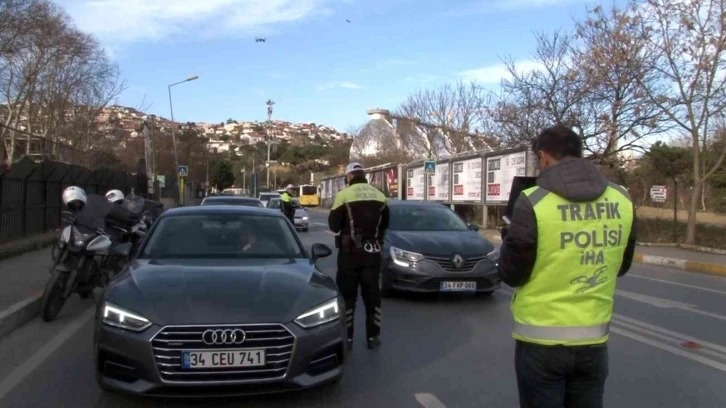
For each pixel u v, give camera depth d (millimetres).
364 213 6801
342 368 5195
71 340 7371
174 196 60406
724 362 6543
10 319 7742
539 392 3080
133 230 10641
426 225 10930
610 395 5469
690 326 8297
